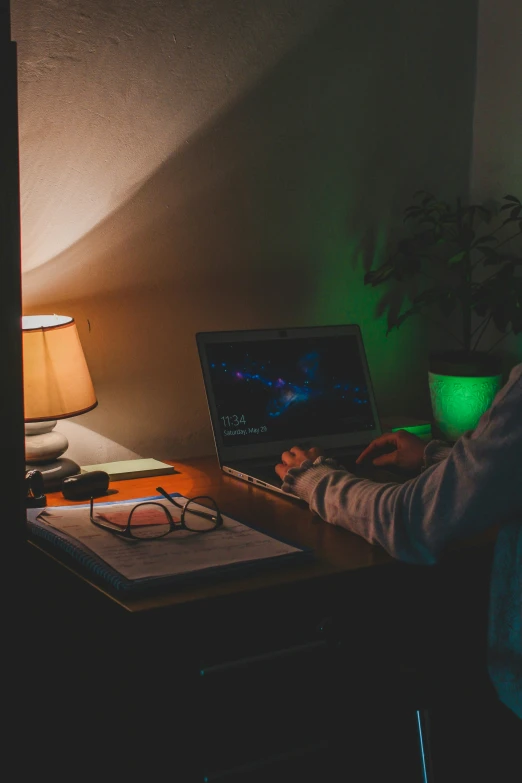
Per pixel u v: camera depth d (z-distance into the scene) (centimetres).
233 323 199
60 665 125
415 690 110
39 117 166
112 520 129
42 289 174
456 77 220
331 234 209
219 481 169
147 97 177
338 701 119
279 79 193
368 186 212
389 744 125
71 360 157
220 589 106
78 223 175
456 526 108
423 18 211
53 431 173
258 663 111
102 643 109
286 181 199
